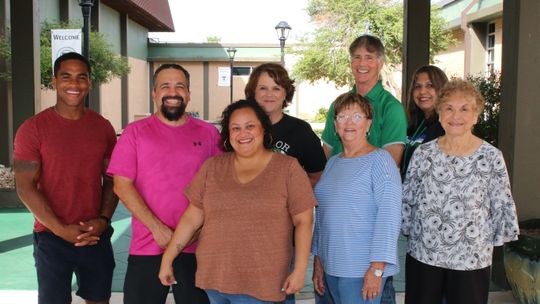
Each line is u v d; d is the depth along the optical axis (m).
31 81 8.18
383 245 2.86
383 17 20.61
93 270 3.39
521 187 4.87
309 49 22.20
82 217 3.30
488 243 3.06
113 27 23.45
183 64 30.77
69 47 10.24
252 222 2.76
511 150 4.89
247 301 2.79
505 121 5.00
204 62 30.75
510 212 3.01
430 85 3.89
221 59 30.38
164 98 3.09
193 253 3.13
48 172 3.21
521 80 4.83
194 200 2.93
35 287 4.95
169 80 3.11
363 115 3.03
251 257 2.75
